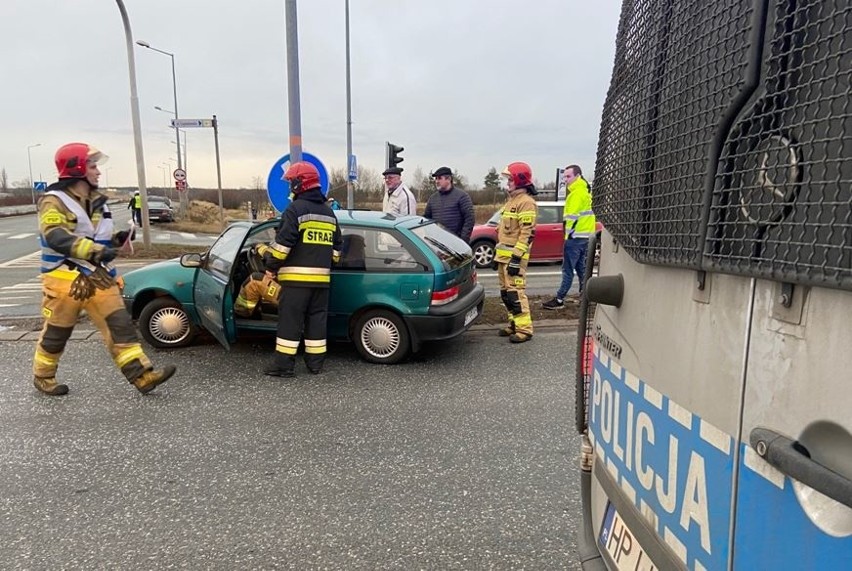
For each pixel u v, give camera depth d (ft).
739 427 3.63
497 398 15.16
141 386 15.15
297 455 11.97
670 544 4.54
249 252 19.01
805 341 3.08
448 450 12.18
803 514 3.10
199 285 18.19
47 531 9.35
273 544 9.00
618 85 5.88
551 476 11.10
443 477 11.05
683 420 4.32
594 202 6.57
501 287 20.59
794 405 3.16
